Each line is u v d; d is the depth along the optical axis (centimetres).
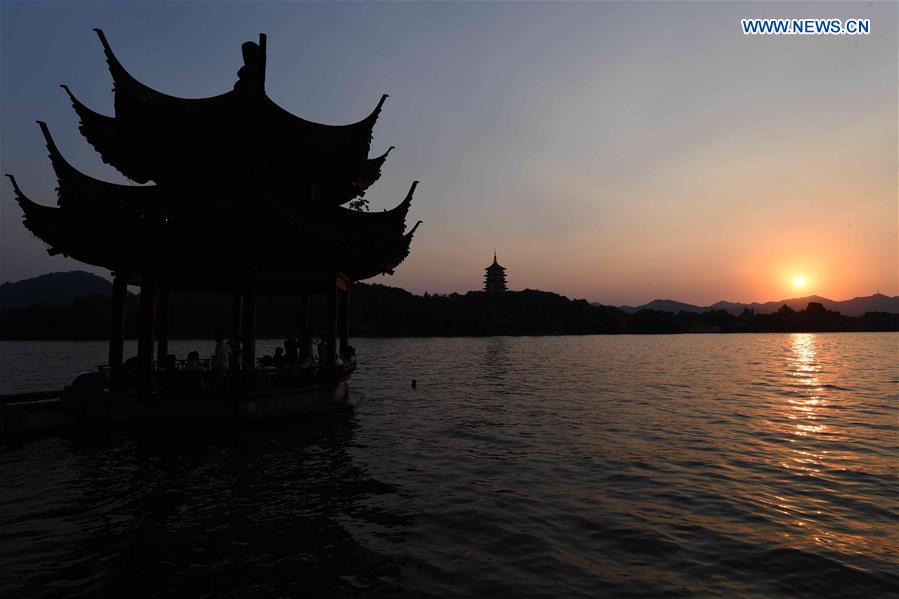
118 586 684
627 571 739
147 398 1662
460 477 1238
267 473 1239
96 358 6769
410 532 885
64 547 810
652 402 2694
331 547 817
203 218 1570
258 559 770
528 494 1107
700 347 12194
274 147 1789
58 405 1614
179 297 14462
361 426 1873
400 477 1230
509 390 3269
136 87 1691
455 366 5653
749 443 1650
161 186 1902
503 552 804
